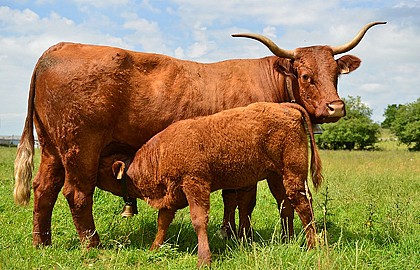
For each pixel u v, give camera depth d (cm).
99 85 627
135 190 631
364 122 5353
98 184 664
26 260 557
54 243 666
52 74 630
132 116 648
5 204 881
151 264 570
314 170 634
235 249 588
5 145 3891
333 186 1123
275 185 654
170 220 618
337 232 712
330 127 5359
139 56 664
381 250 587
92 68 629
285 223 659
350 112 5462
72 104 623
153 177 605
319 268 463
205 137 588
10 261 544
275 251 530
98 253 614
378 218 793
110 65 634
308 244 602
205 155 585
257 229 756
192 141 585
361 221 782
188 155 580
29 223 764
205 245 562
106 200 827
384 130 9181
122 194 655
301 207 615
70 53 642
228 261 550
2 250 586
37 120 663
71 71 627
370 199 919
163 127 660
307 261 515
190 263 564
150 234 703
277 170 618
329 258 491
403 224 709
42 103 642
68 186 646
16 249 596
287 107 621
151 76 663
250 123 600
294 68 692
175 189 591
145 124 654
